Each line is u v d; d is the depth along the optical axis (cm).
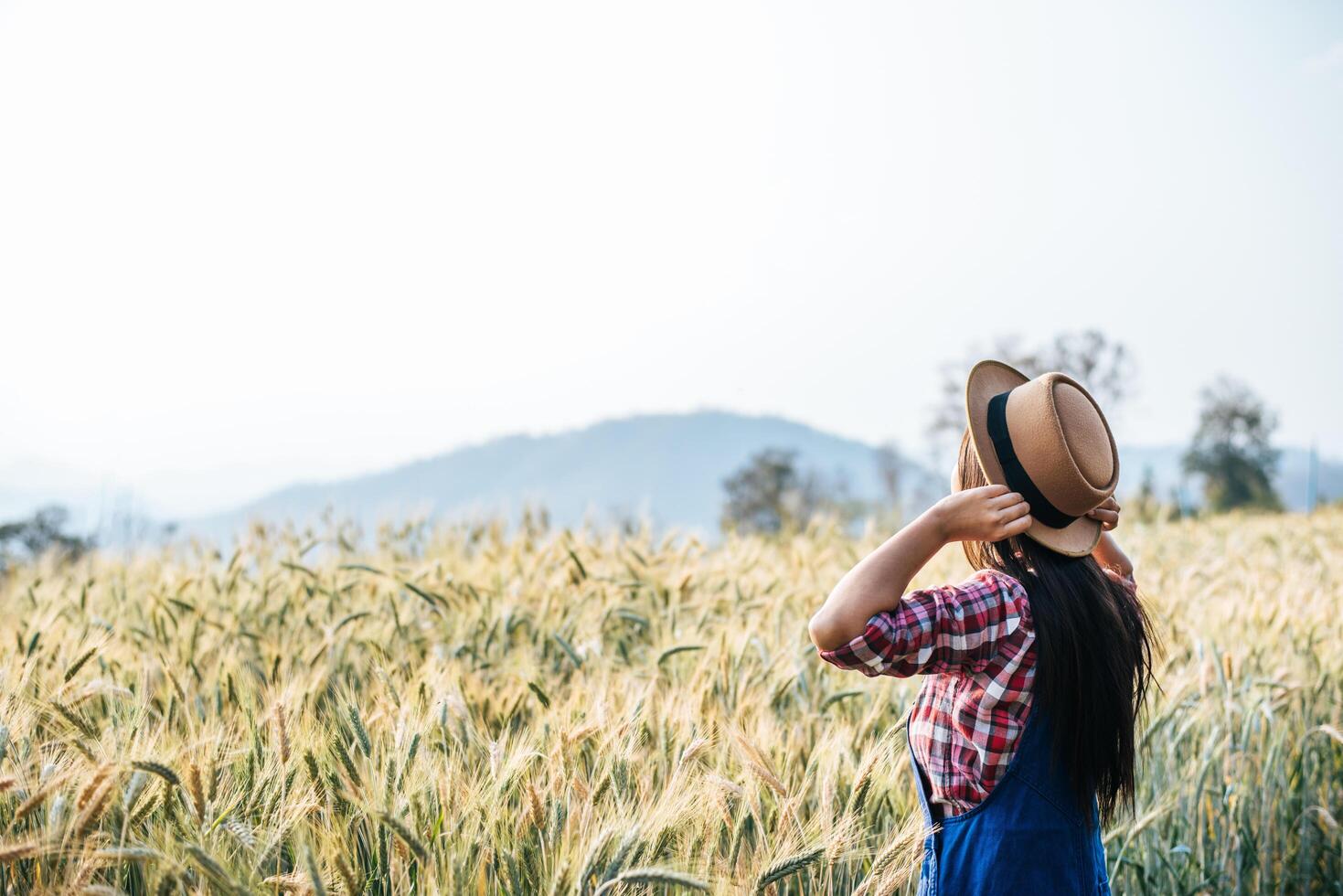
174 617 398
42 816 206
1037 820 179
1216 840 331
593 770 234
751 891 195
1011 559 191
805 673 326
